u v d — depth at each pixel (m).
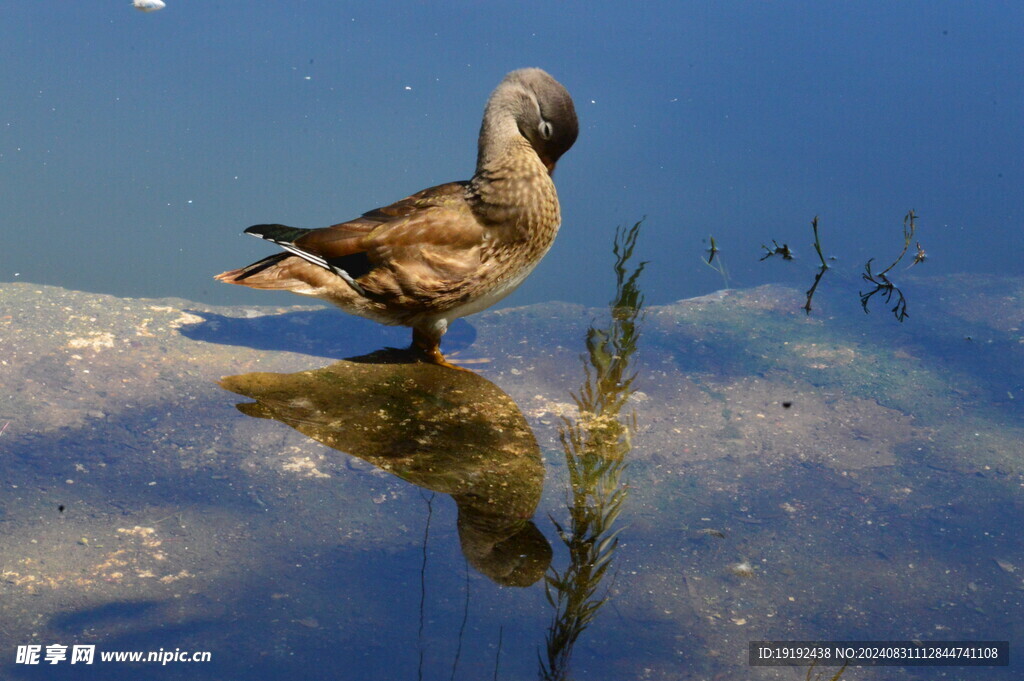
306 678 1.30
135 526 1.44
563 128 1.68
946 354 1.73
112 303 1.78
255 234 1.69
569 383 1.67
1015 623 1.37
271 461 1.52
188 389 1.63
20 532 1.43
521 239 1.65
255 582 1.38
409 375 1.67
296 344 1.73
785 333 1.78
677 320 1.81
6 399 1.59
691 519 1.46
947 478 1.52
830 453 1.56
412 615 1.35
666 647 1.34
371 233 1.64
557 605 1.37
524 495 1.48
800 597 1.39
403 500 1.47
